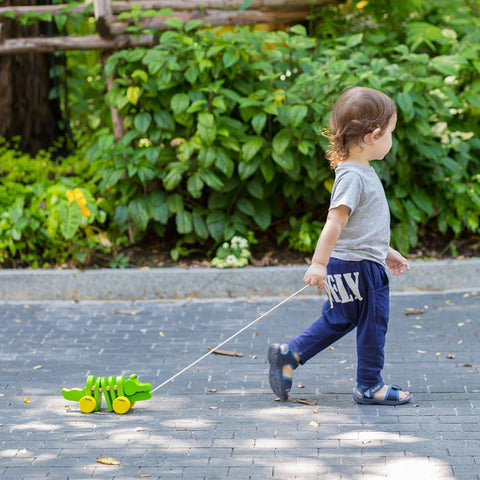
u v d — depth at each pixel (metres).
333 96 10.30
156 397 7.00
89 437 6.14
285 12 11.45
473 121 11.42
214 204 10.80
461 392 6.91
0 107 12.85
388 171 10.56
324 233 6.24
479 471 5.39
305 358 6.75
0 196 10.95
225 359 7.96
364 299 6.50
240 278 10.12
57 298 10.23
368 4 11.50
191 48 10.35
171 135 10.74
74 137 13.68
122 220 10.83
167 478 5.42
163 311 9.64
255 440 6.01
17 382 7.41
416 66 10.68
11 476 5.49
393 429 6.15
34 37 11.41
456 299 9.73
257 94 10.45
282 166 10.27
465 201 11.02
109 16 10.77
